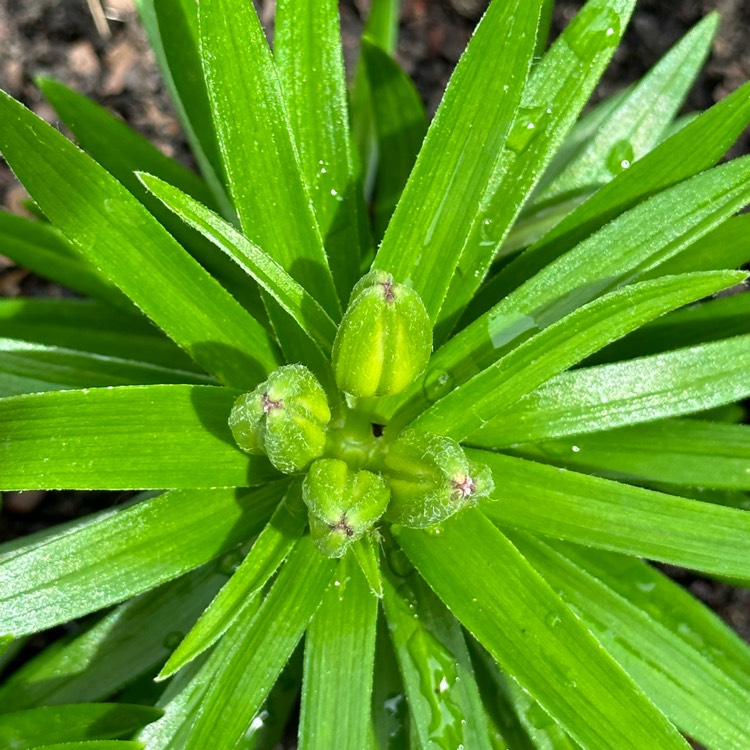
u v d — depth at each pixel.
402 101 0.22
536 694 0.13
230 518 0.15
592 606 0.16
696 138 0.16
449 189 0.14
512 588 0.13
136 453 0.13
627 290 0.13
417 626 0.16
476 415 0.13
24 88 0.31
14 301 0.22
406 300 0.12
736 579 0.17
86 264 0.22
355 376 0.13
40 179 0.14
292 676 0.19
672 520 0.14
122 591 0.14
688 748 0.12
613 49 0.16
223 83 0.14
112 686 0.17
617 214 0.16
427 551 0.14
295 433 0.12
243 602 0.13
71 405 0.13
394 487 0.13
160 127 0.32
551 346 0.13
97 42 0.31
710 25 0.21
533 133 0.16
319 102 0.16
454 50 0.33
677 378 0.15
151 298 0.14
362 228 0.19
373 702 0.18
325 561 0.14
